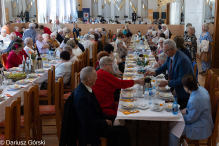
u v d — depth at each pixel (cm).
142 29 1524
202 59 715
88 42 769
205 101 255
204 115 256
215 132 264
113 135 253
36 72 441
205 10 943
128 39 914
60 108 330
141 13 2123
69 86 449
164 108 270
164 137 345
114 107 325
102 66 326
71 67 447
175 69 327
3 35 862
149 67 476
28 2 1535
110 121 263
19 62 496
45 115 316
